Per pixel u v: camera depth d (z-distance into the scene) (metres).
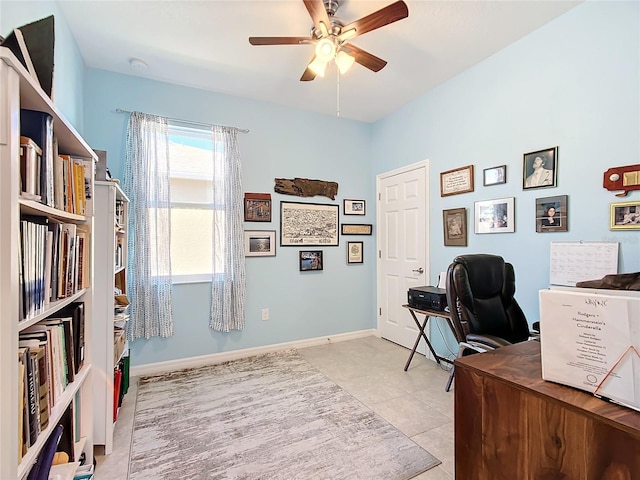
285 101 3.42
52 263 1.12
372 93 3.24
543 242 2.24
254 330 3.36
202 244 3.14
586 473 0.67
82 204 1.43
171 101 3.00
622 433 0.62
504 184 2.50
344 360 3.16
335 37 1.88
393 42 2.39
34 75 0.99
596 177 1.96
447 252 3.03
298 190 3.61
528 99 2.32
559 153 2.14
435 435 1.90
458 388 0.95
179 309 3.00
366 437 1.88
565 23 2.10
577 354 0.74
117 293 2.21
